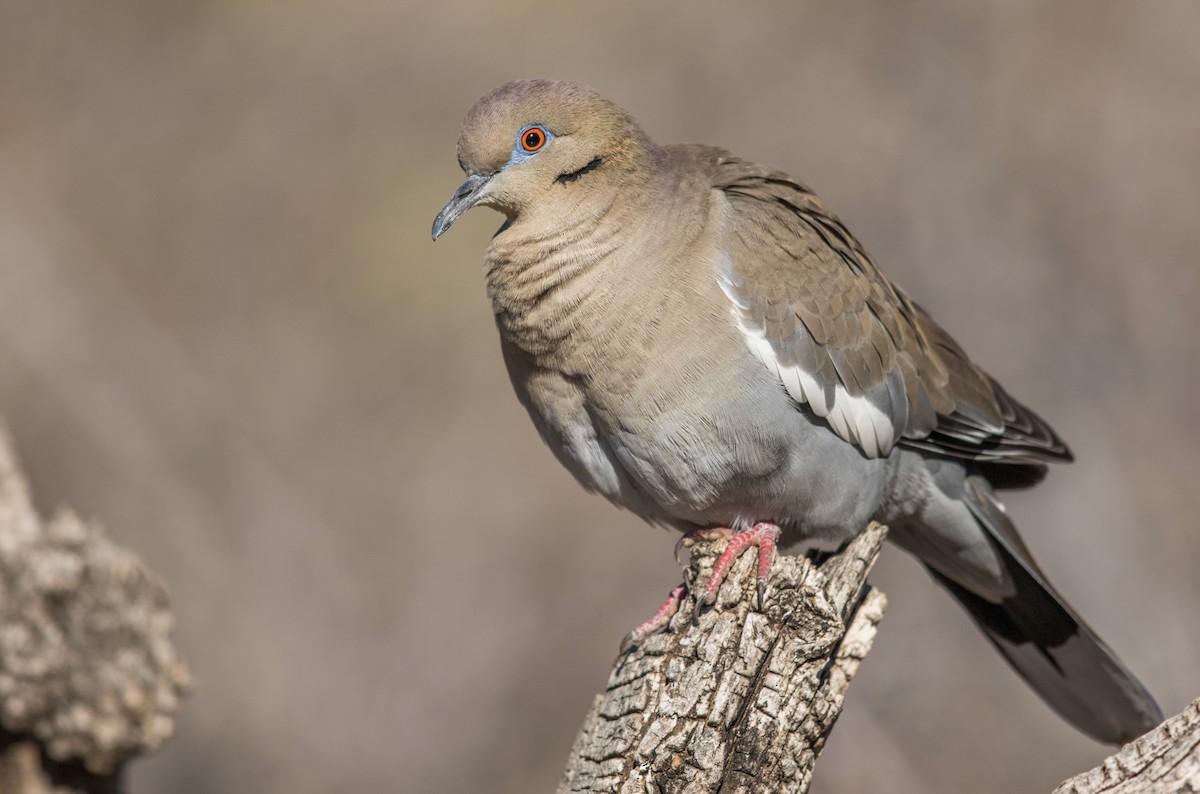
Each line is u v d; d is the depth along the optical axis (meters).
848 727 12.30
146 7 18.88
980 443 8.52
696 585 6.95
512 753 13.80
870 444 7.96
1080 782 5.42
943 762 12.33
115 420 16.53
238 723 14.05
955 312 13.99
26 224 17.66
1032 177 14.27
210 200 18.23
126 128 18.56
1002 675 12.67
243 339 17.45
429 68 18.00
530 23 17.58
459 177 17.75
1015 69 14.60
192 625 14.74
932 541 8.83
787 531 8.16
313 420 16.75
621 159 7.73
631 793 6.02
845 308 7.92
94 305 17.44
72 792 4.90
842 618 6.57
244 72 18.52
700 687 6.09
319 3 18.36
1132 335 13.71
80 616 4.79
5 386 16.55
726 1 16.09
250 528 15.66
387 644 14.52
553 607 14.55
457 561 15.08
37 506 15.84
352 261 17.77
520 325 7.70
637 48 16.55
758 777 6.06
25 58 18.59
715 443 7.57
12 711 4.77
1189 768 5.23
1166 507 13.25
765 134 15.38
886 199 14.42
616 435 7.71
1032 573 8.51
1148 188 14.12
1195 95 14.37
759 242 7.72
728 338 7.49
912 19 14.84
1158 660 12.76
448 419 16.55
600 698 6.59
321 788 13.73
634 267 7.49
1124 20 14.55
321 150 18.25
